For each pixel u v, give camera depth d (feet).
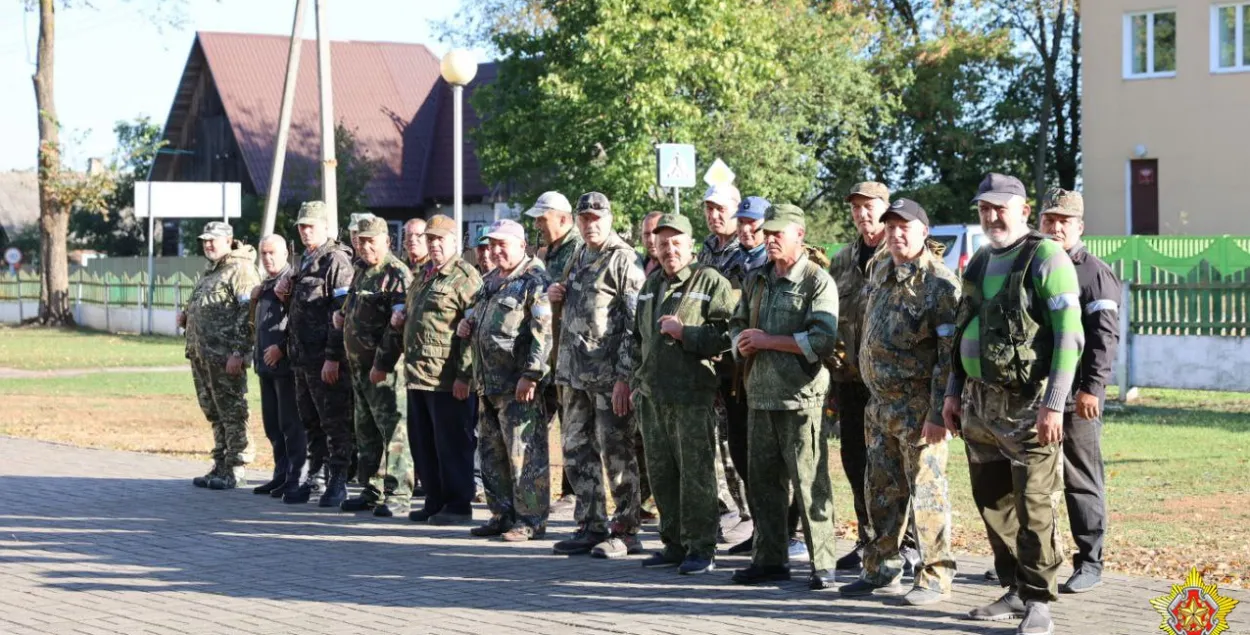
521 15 152.25
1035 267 22.29
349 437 38.14
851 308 27.53
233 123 160.86
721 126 98.02
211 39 166.91
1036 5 137.08
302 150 162.50
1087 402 24.62
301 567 29.71
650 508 35.14
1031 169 141.49
